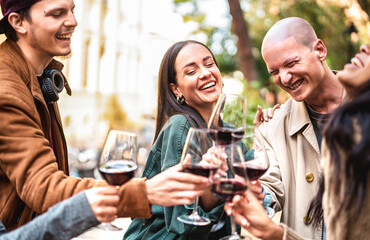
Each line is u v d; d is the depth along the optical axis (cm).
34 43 170
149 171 176
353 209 107
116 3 1617
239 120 149
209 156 129
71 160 721
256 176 142
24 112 155
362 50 122
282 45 177
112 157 130
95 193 124
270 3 771
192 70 183
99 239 254
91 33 1379
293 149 192
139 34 1944
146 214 133
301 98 181
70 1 172
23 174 145
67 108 1195
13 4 165
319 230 175
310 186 183
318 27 654
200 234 154
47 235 119
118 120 1436
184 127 168
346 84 116
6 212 158
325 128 110
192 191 133
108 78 1573
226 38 909
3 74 158
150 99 1852
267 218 132
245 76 573
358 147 102
